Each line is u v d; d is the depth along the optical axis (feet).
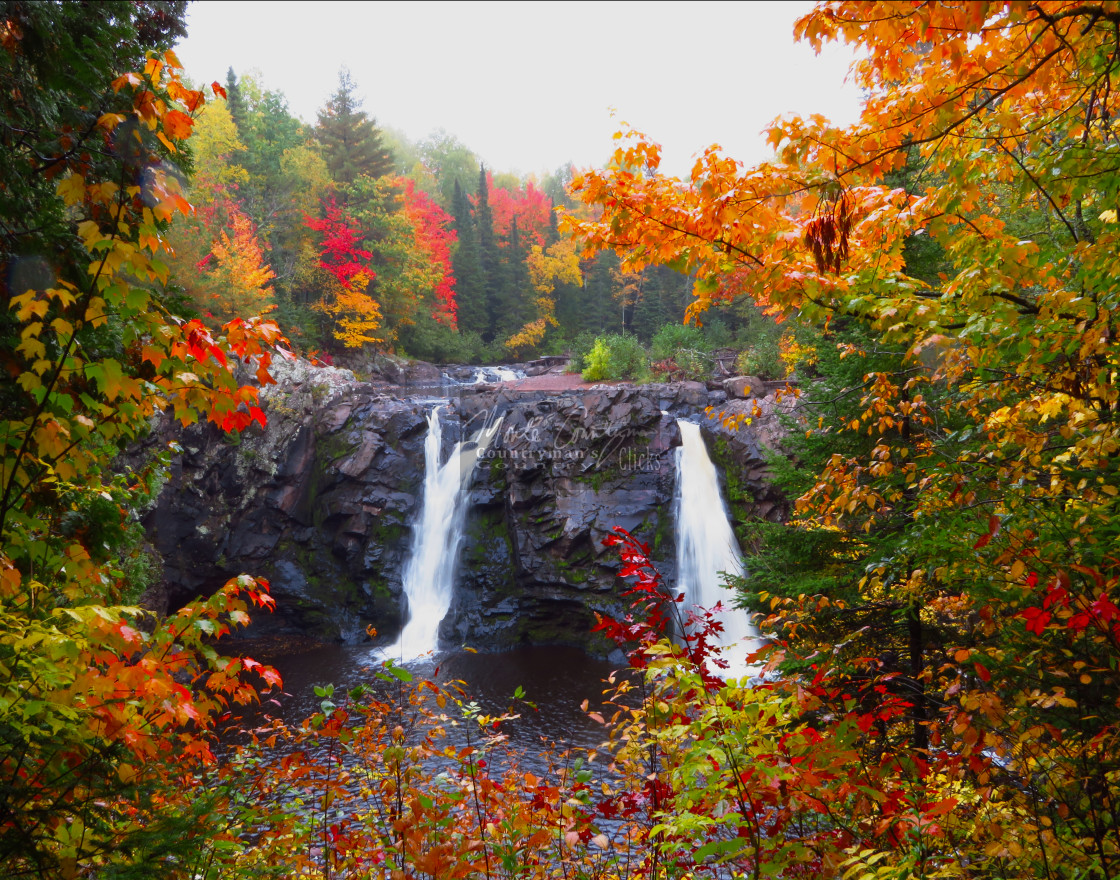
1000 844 7.48
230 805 9.89
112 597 11.09
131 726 6.24
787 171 9.66
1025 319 10.10
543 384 106.11
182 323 8.54
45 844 6.09
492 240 186.70
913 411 15.24
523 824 9.30
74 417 8.43
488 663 68.49
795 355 39.19
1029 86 8.60
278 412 82.43
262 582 7.90
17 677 6.07
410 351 148.87
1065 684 11.09
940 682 14.26
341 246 120.37
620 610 71.00
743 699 7.47
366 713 11.59
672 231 10.89
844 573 26.37
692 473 73.67
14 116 11.09
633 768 10.09
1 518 7.52
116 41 13.84
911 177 18.42
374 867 10.75
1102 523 9.92
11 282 10.37
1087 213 13.70
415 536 82.02
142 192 7.23
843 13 7.30
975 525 11.65
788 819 6.84
